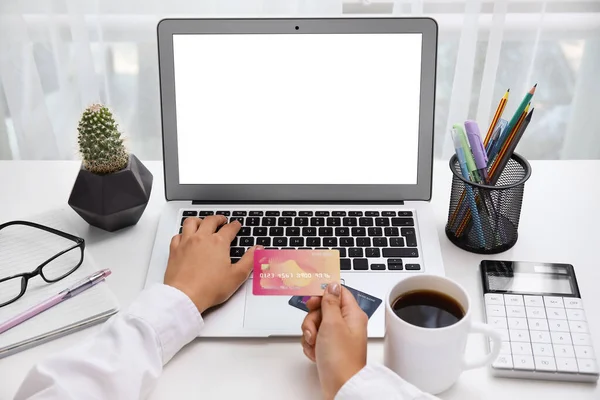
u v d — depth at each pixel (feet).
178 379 2.33
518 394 2.26
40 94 5.02
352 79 3.09
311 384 2.30
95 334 2.35
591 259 2.87
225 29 3.05
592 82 5.16
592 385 2.29
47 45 4.95
